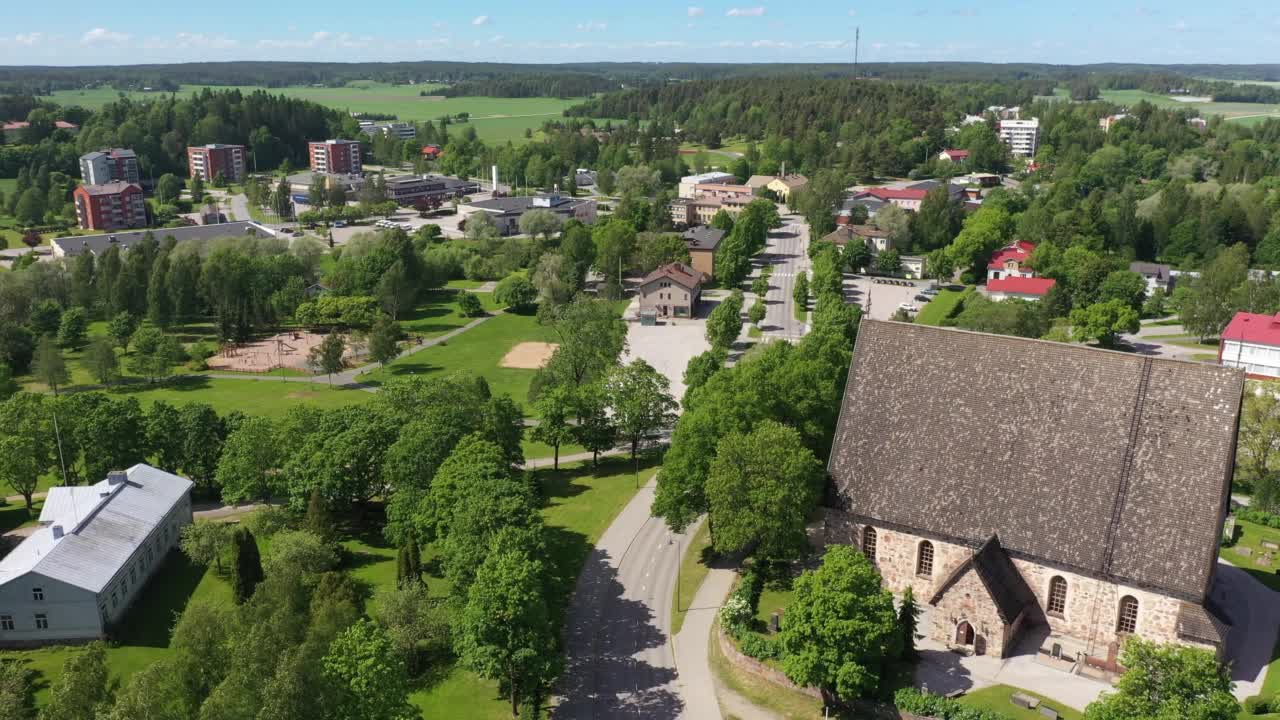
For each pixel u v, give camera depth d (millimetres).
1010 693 74500
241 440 113875
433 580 98750
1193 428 77562
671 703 77812
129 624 94062
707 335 195500
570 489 123812
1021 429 84250
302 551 94562
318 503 102875
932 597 83812
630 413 129125
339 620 72750
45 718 58938
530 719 75000
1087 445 81125
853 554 76062
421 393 119375
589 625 89312
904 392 90188
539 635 76688
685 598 93750
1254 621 84125
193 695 61844
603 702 78188
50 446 121562
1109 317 193000
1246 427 118812
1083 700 73500
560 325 183000
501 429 118625
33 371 184750
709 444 99750
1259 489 107312
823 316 186375
